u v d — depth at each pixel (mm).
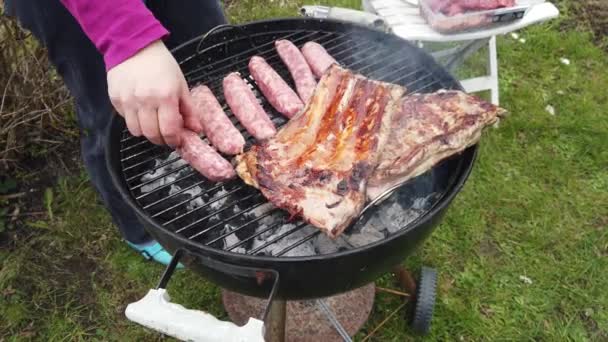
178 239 1514
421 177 1968
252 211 1882
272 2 4379
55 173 3256
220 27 2250
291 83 2318
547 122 3504
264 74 2129
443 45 4066
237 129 2043
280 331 2180
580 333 2539
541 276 2760
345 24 2395
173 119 1588
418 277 2680
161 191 1956
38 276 2771
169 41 2770
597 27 4270
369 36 2381
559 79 3842
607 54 4055
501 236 2945
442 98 1927
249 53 2404
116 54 1562
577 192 3150
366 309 2555
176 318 1346
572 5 4430
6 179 3182
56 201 3105
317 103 1842
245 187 1940
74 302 2686
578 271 2777
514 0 2969
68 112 3377
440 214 1643
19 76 2977
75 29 2020
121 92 1562
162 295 1396
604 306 2635
